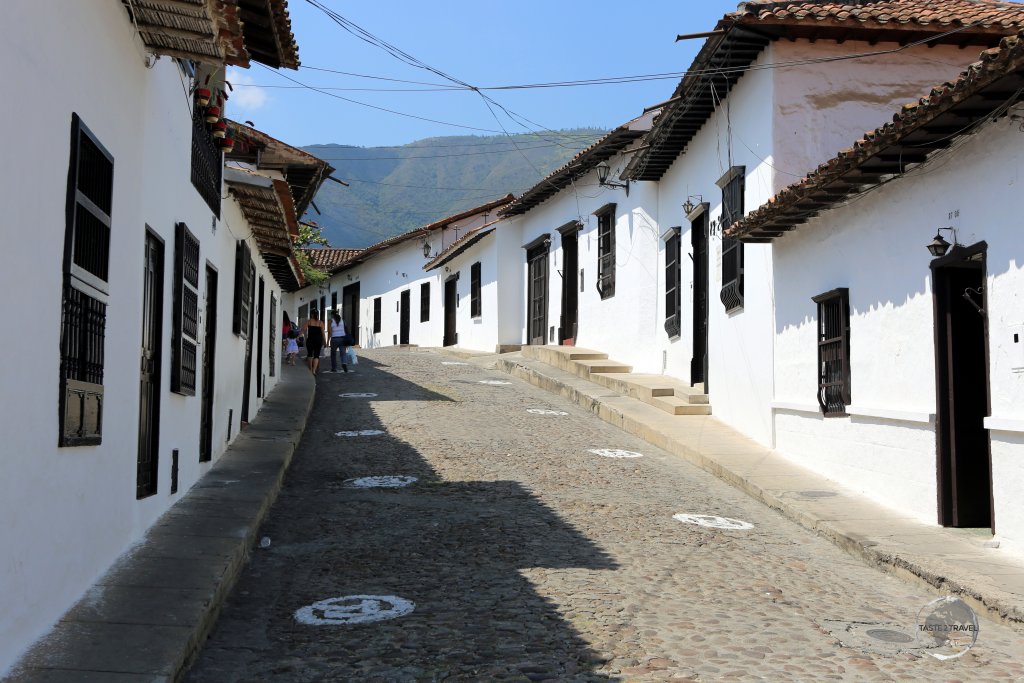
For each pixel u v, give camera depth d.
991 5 13.44
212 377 10.07
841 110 12.62
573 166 21.88
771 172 12.57
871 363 10.08
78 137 5.05
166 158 7.45
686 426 14.34
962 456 8.68
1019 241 7.52
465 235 29.19
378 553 7.52
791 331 12.14
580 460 12.30
